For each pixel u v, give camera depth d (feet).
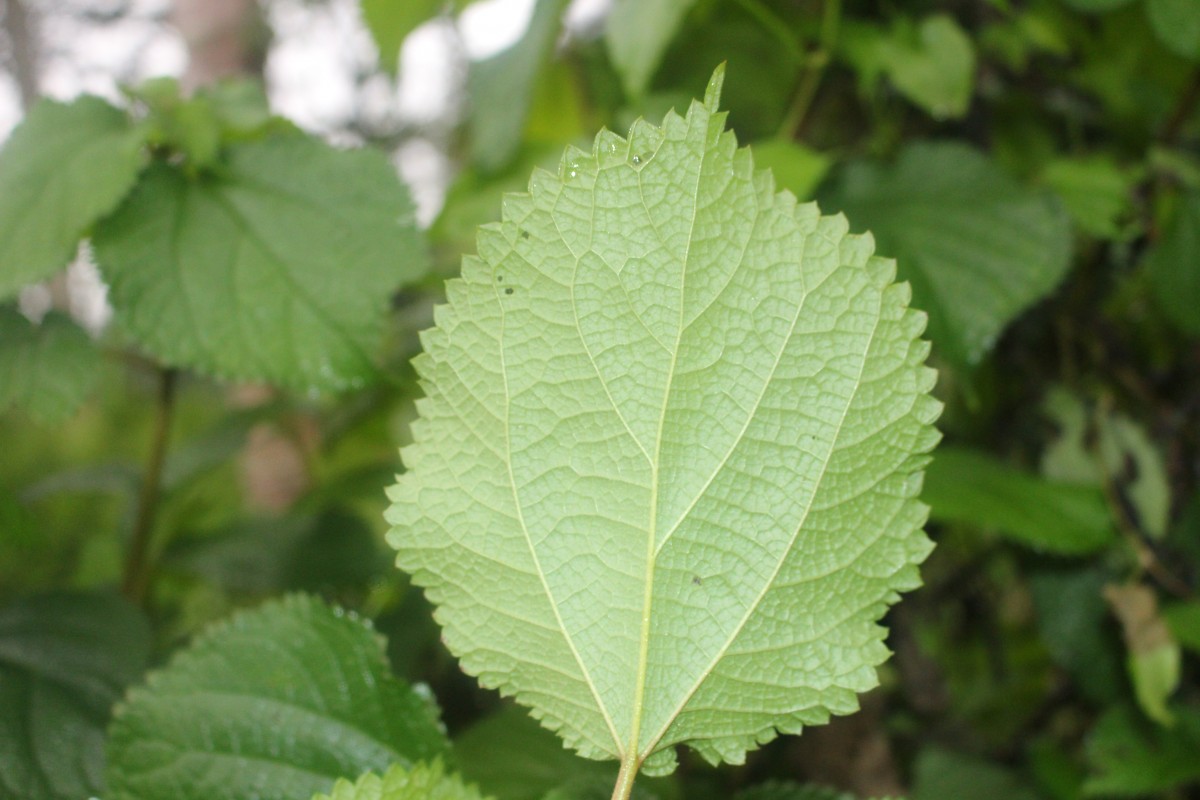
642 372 1.42
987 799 2.54
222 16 3.74
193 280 1.90
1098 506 2.28
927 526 3.03
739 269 1.41
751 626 1.44
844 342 1.41
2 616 1.91
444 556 1.45
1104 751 2.31
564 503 1.44
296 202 1.95
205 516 3.52
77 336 1.94
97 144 1.93
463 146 4.40
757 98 2.85
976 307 2.17
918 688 2.89
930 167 2.38
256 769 1.58
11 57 7.57
